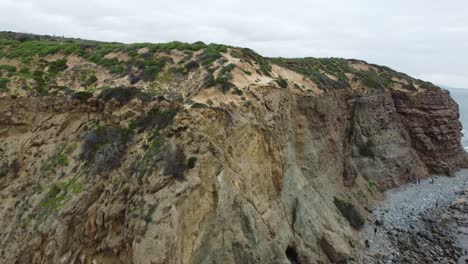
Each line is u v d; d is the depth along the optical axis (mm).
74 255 24125
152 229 23578
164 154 26719
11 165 28109
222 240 27016
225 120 30422
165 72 34844
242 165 30797
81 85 33281
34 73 33406
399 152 60469
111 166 27672
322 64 66750
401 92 67812
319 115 47062
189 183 25672
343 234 37531
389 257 36438
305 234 34375
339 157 49406
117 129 29734
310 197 37938
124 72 35031
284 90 40594
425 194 55406
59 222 24516
